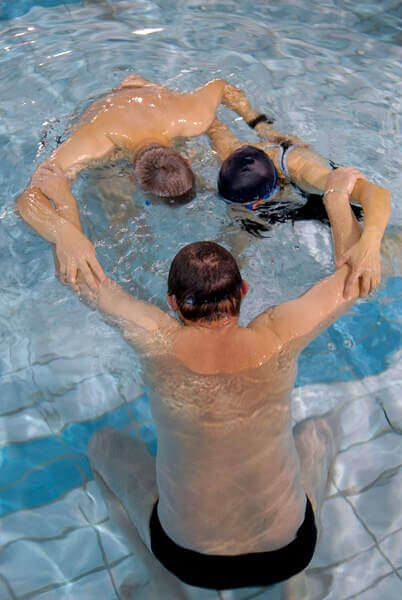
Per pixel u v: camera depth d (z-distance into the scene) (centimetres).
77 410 212
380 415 209
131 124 244
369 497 188
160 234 237
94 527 182
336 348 229
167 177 219
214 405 150
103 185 247
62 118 311
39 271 246
